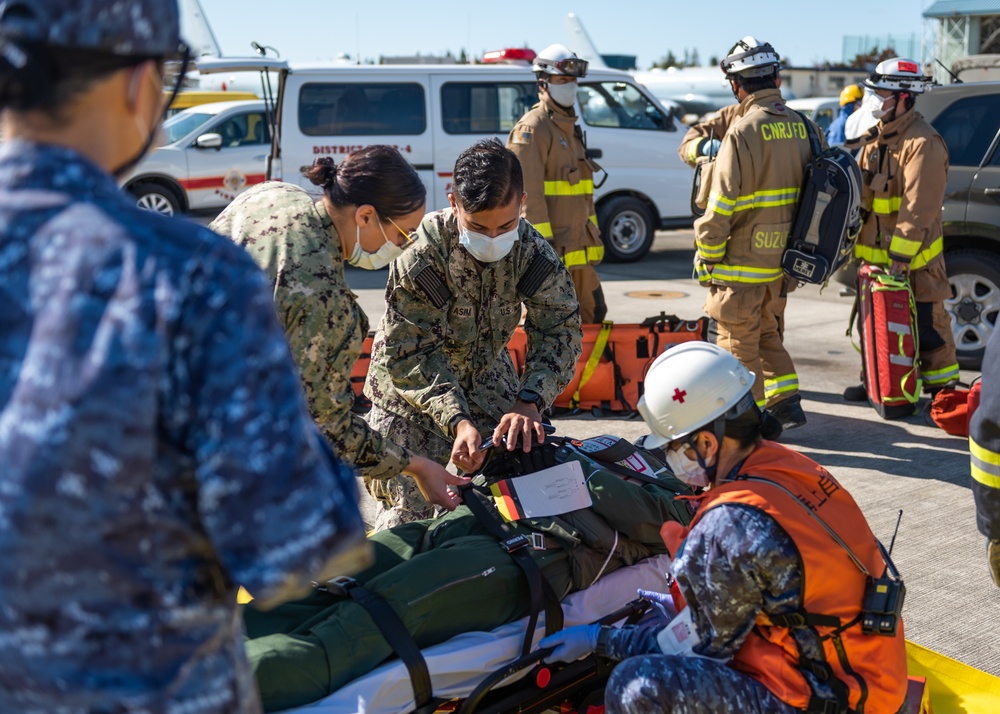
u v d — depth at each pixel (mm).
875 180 5633
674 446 2240
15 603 1075
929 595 3668
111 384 1038
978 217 6449
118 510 1066
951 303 6711
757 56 5223
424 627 2402
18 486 1036
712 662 2139
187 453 1118
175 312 1074
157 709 1124
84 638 1088
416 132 10742
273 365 1124
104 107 1146
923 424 5750
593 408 5883
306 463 1139
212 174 13422
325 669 2238
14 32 1059
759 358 5406
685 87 22375
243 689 1243
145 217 1124
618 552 2777
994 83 6520
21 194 1103
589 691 2637
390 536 2736
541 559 2643
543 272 3191
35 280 1068
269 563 1107
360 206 2447
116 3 1085
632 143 11477
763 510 2043
